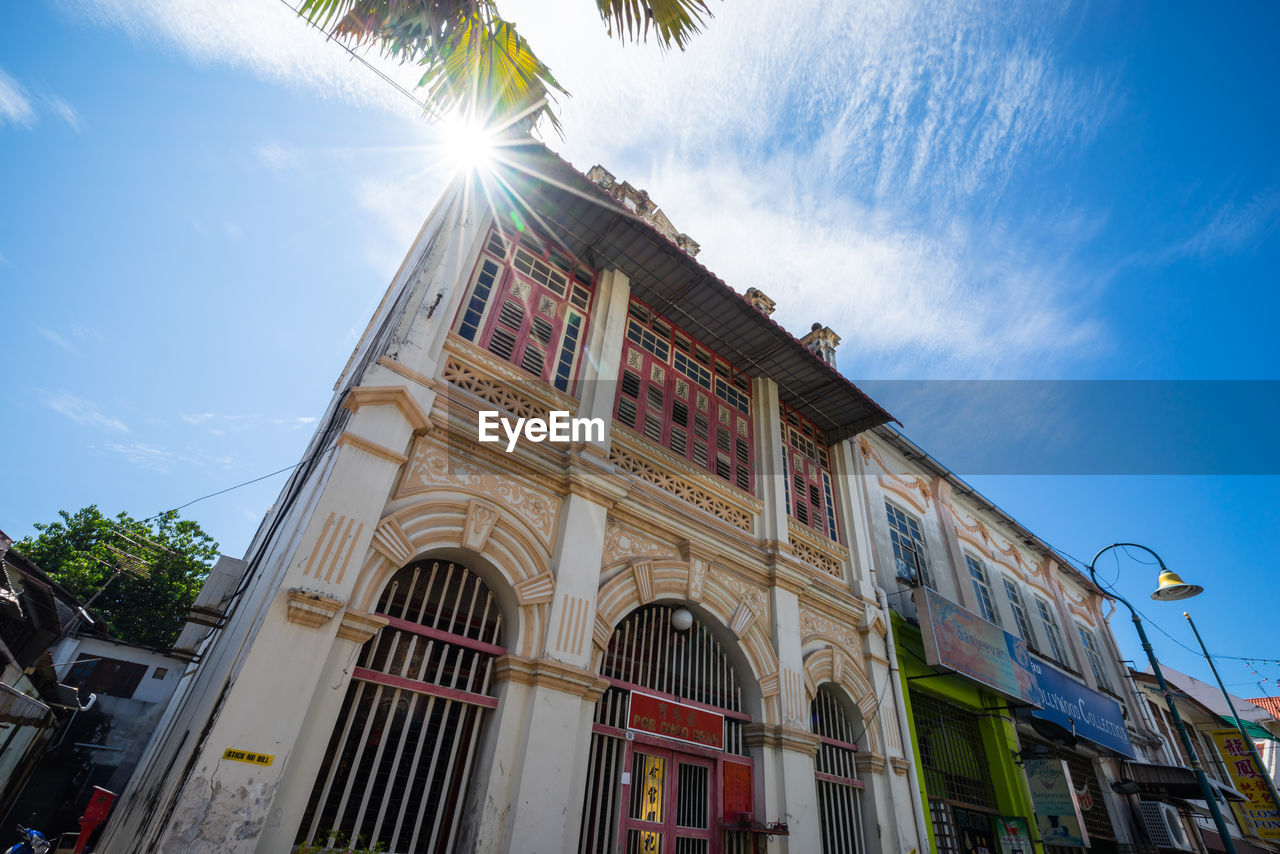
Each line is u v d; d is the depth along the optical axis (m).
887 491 13.60
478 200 8.66
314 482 6.78
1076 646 16.86
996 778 11.40
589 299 9.59
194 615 8.07
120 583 20.36
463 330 7.86
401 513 6.24
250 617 5.91
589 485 7.79
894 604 11.48
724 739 8.07
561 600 7.00
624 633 8.01
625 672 7.82
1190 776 13.72
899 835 8.96
